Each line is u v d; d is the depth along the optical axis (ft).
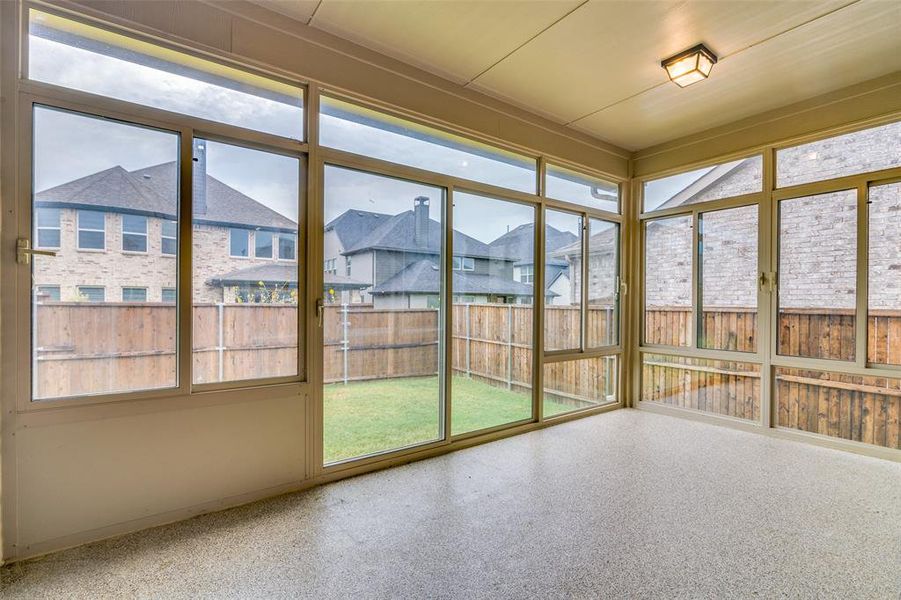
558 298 13.53
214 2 7.45
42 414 6.25
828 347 11.19
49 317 6.41
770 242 12.07
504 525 7.20
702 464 9.94
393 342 10.07
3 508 6.02
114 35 6.82
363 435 9.62
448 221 10.93
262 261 8.23
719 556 6.33
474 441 11.28
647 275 15.16
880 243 10.44
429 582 5.74
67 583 5.65
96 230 6.75
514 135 11.81
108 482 6.74
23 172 6.17
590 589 5.61
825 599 5.43
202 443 7.54
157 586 5.62
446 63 9.68
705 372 13.58
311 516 7.49
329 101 8.91
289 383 8.46
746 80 10.32
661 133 13.70
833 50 9.03
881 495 8.36
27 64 6.23
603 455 10.52
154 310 7.21
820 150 11.26
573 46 8.94
